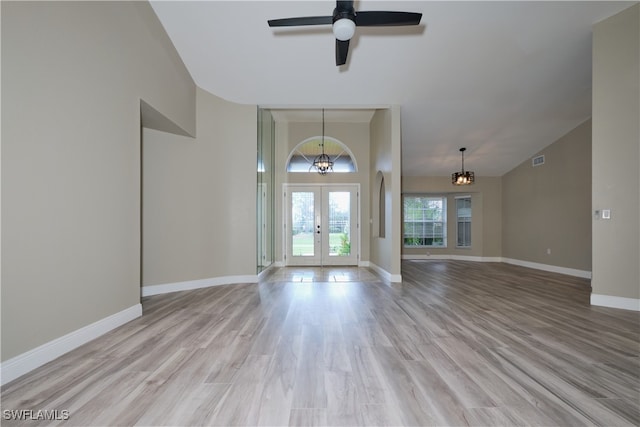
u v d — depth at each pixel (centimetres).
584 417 158
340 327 295
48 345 221
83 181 256
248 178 525
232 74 457
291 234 750
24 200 206
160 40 372
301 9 347
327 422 154
